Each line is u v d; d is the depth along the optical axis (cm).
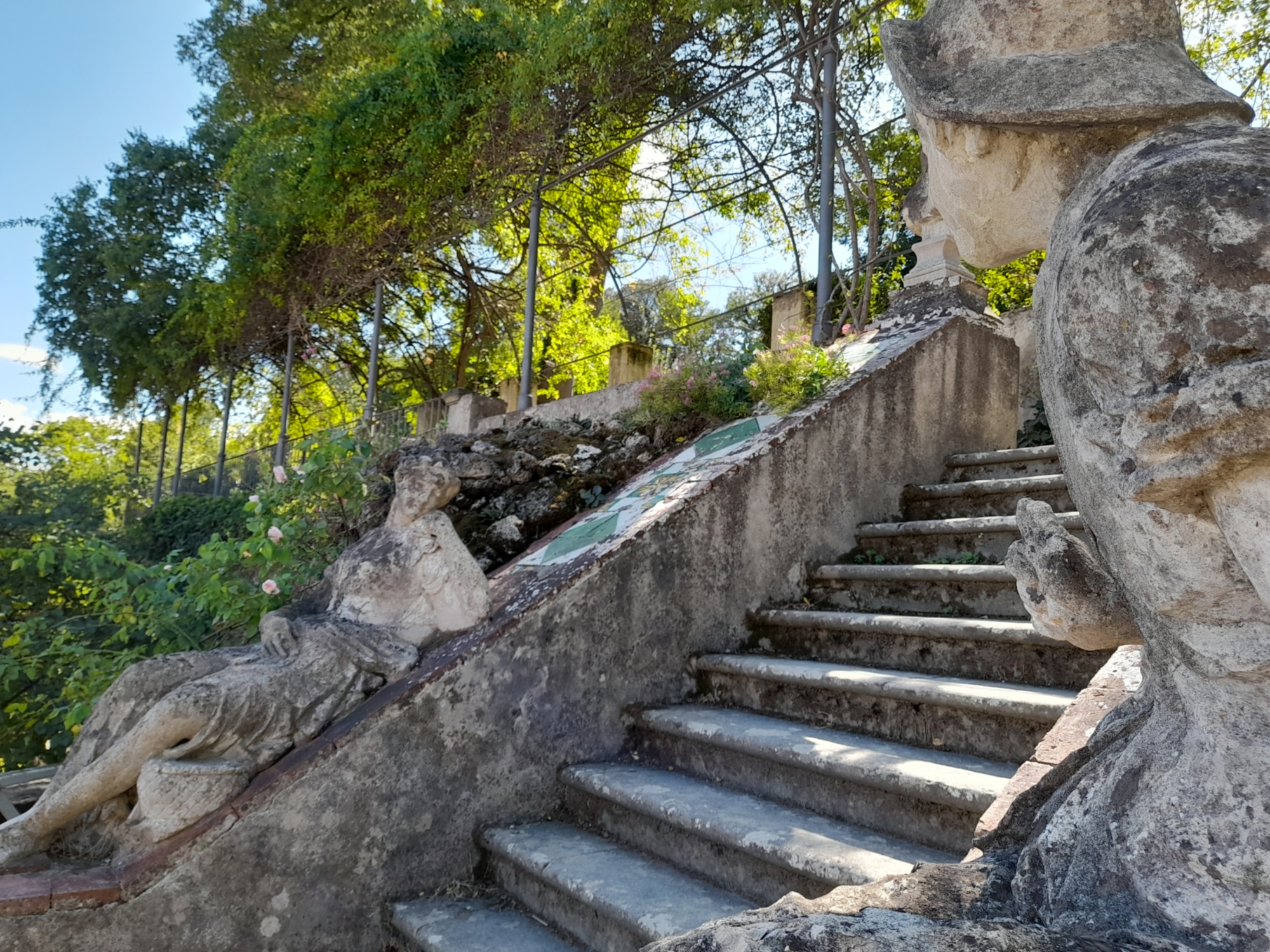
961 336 584
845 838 268
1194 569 118
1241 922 107
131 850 305
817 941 104
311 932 308
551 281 1625
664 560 406
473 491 593
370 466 681
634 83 1012
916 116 166
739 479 441
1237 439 104
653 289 1493
